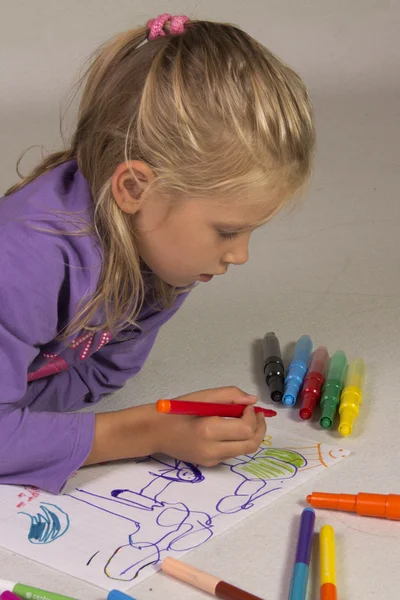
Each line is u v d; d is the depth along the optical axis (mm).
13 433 923
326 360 1155
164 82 903
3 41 2744
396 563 804
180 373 1204
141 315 1107
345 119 2430
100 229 946
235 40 925
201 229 916
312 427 1049
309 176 936
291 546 828
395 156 2178
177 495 907
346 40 2768
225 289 1484
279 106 887
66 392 1114
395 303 1403
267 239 1715
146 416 954
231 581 782
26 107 2494
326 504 869
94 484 930
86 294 935
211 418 935
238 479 936
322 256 1623
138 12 2832
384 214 1830
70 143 1109
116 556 809
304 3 2869
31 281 906
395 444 1004
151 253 960
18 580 780
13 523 862
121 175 918
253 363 1222
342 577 785
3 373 922
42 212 924
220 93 881
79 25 2799
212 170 878
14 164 2137
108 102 949
